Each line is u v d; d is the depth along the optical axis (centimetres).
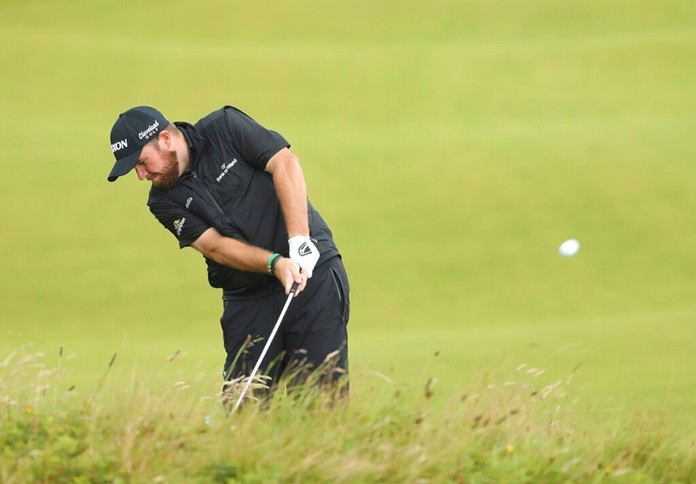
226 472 1680
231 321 2280
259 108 11519
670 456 1981
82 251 8269
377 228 8538
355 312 7112
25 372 2145
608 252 8056
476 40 13700
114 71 12444
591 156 9581
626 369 4569
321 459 1708
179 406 1945
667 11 14225
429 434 1823
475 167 9481
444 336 5978
